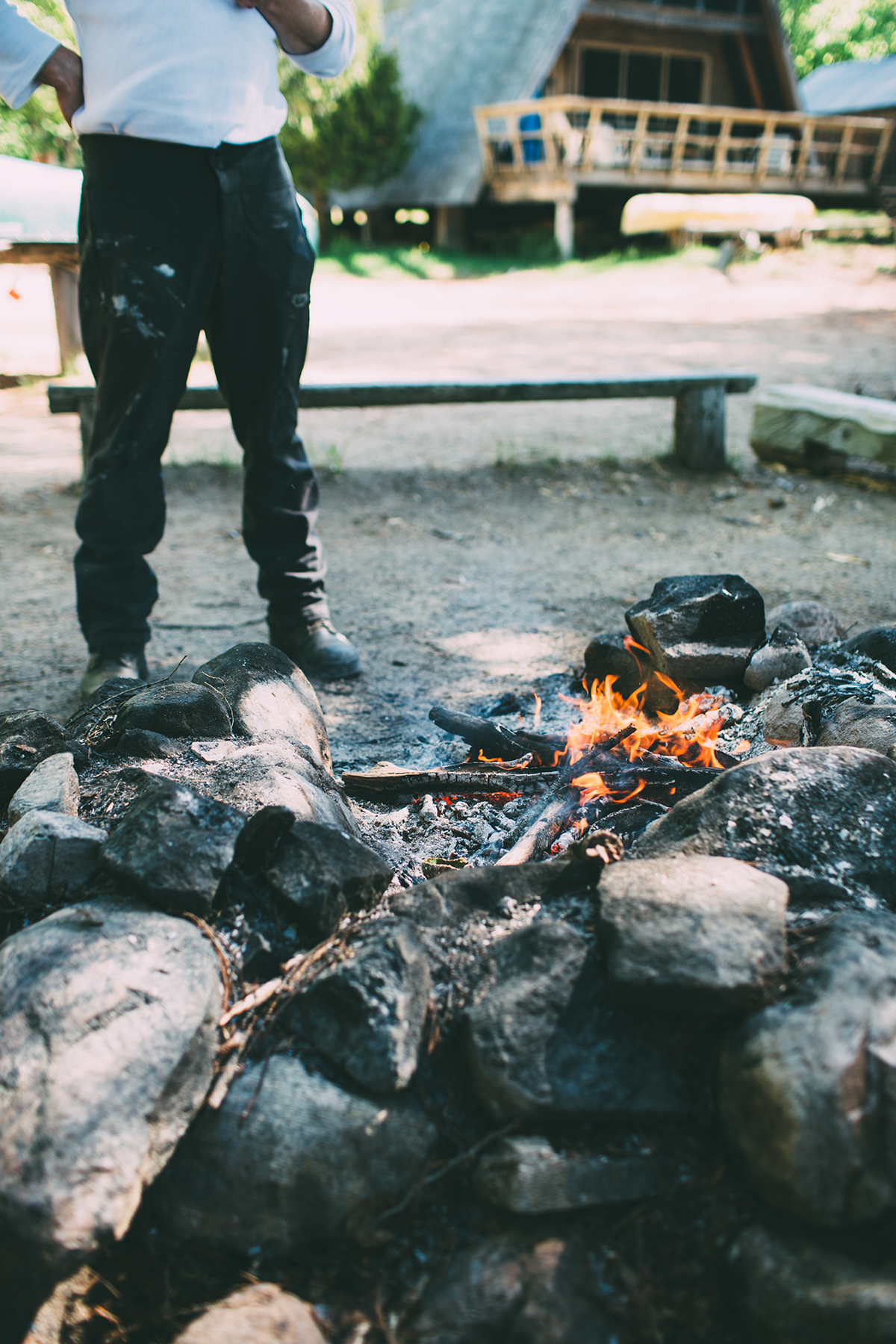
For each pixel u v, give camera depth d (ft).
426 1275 4.41
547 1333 4.08
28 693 10.55
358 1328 4.24
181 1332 4.28
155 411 9.17
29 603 13.37
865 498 18.94
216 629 12.45
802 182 69.26
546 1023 4.79
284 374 9.62
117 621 9.74
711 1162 4.57
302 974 5.17
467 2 72.74
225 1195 4.56
